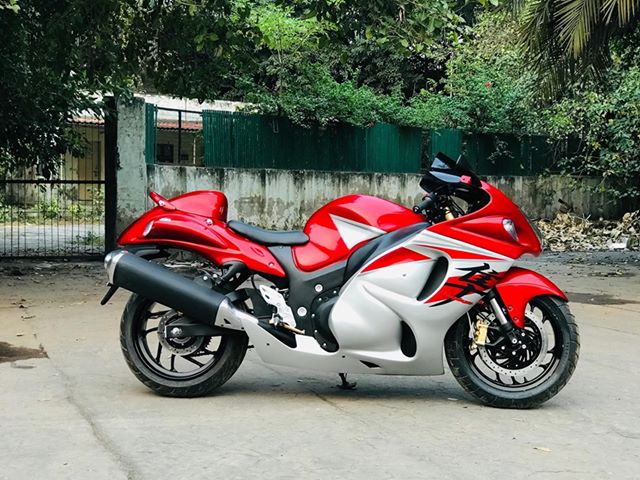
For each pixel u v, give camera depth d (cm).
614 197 2044
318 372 536
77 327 686
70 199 1565
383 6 841
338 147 1686
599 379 532
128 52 1049
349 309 443
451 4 866
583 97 1720
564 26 1047
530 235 453
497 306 445
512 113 1897
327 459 357
